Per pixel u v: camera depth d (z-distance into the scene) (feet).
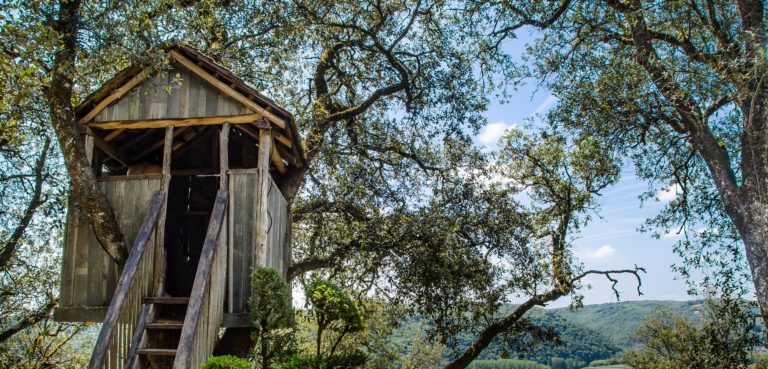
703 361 52.90
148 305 28.50
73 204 32.09
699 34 41.39
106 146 35.09
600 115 49.75
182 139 39.93
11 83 28.89
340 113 50.67
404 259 49.70
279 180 44.52
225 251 30.07
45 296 48.26
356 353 27.73
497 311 57.77
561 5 47.44
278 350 26.68
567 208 60.59
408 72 55.36
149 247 29.84
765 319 34.30
